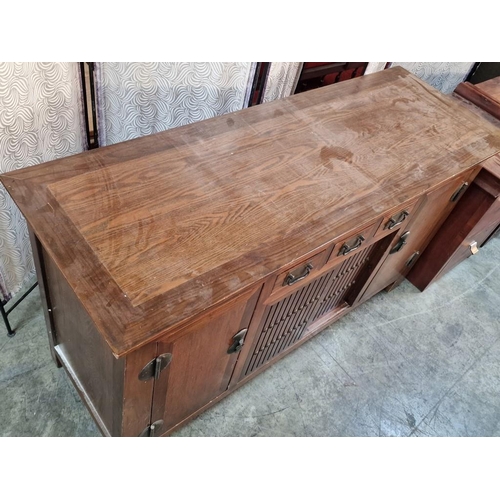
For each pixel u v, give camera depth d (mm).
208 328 925
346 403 1562
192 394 1162
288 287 1080
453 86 2637
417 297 1955
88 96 1300
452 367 1746
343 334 1755
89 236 847
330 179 1120
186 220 925
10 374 1394
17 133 1151
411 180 1188
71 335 1112
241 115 1229
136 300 776
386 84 1533
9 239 1335
